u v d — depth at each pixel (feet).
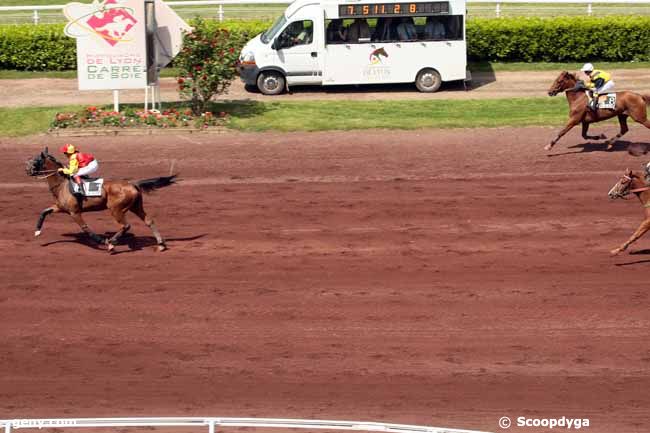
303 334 56.70
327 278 64.75
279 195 82.94
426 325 57.57
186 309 60.23
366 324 57.77
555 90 93.45
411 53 124.06
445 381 51.24
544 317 58.39
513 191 82.94
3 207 80.53
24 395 50.34
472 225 74.69
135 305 60.95
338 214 77.71
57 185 68.69
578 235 72.23
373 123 107.04
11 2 187.83
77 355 54.75
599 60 140.36
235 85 131.54
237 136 103.09
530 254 68.49
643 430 46.26
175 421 39.24
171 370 52.90
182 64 107.34
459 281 63.87
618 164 90.63
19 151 97.81
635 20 137.69
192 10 169.27
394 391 50.19
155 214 78.64
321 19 122.31
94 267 67.36
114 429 46.96
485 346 54.95
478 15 159.02
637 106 91.25
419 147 97.71
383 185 85.30
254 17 161.48
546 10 162.71
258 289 63.10
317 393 50.11
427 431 38.81
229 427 46.83
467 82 131.13
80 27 105.29
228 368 52.95
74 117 106.22
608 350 54.34
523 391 50.11
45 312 60.13
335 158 94.17
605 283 63.21
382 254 68.95
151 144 100.27
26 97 122.52
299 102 118.21
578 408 48.42
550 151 95.61
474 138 100.83
